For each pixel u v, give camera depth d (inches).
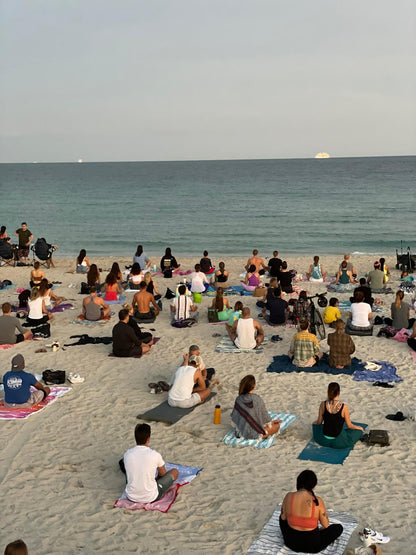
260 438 364.8
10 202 3095.5
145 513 289.9
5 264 1066.1
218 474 328.2
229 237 1748.3
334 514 283.0
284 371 485.7
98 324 635.5
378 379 465.1
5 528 278.5
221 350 541.6
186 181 5196.9
